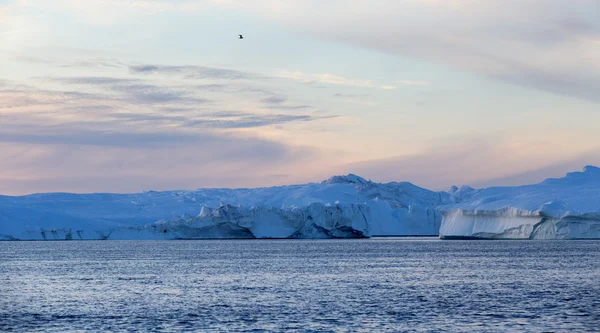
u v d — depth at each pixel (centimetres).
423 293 11062
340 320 8431
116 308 9594
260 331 7781
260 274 14975
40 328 8100
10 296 11112
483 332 7581
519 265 17162
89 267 17925
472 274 14600
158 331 7844
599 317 8494
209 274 15100
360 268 16538
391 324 8125
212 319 8575
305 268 16662
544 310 9056
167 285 12681
